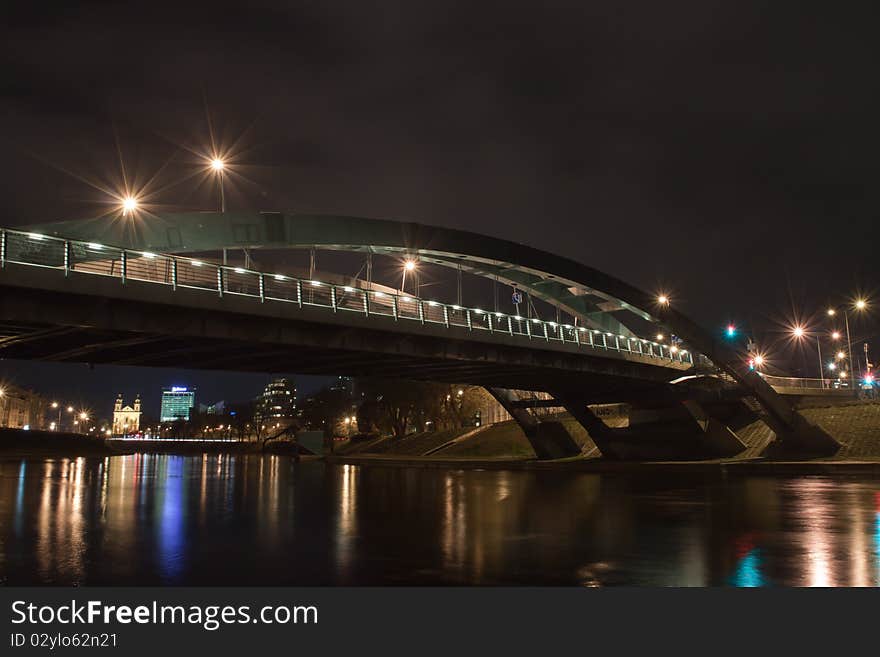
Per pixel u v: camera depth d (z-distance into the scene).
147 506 30.88
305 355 40.16
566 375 57.38
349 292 38.28
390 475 59.78
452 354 43.69
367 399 148.12
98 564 16.75
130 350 35.78
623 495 35.62
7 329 29.05
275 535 21.56
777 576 15.02
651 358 62.03
